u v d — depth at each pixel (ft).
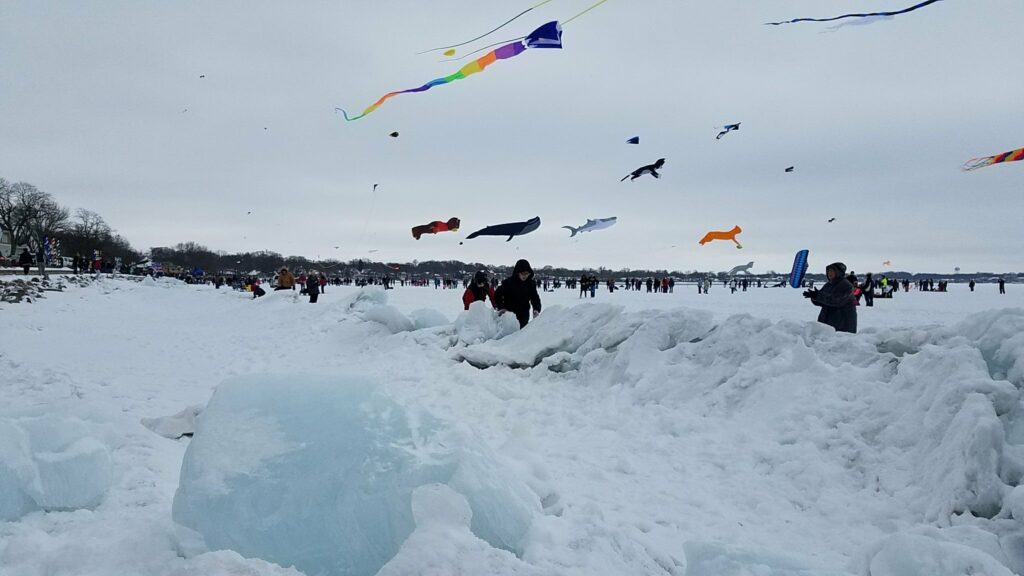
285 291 78.43
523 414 25.91
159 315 81.76
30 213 287.48
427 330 42.96
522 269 41.93
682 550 13.84
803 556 12.73
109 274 165.37
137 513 14.42
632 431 22.58
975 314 20.77
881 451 17.83
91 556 11.94
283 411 13.37
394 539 11.75
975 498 14.67
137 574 11.41
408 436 13.29
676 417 22.85
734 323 26.76
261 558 11.49
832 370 21.68
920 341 21.52
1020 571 12.68
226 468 12.30
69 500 14.35
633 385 27.12
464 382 31.91
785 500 16.92
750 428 20.92
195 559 10.30
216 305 96.02
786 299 133.18
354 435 12.94
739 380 23.58
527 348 34.50
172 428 21.74
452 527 11.21
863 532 15.08
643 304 109.60
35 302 81.46
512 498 13.50
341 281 272.92
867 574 11.45
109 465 15.55
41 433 14.89
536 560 12.51
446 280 234.58
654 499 16.76
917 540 10.86
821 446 18.75
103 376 33.30
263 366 40.14
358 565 11.60
